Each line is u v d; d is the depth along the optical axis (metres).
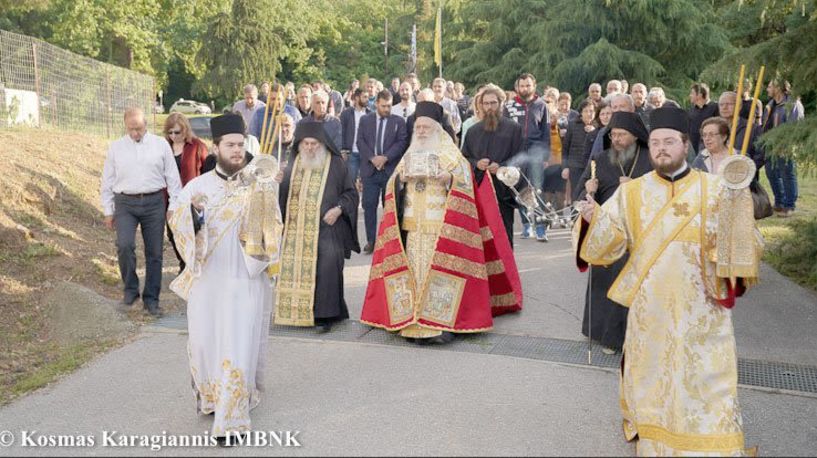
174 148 8.24
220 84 40.19
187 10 36.88
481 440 4.62
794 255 9.04
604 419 4.92
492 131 7.95
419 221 6.56
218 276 4.75
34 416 5.07
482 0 36.19
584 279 8.59
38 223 9.44
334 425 4.86
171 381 5.66
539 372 5.75
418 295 6.46
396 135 10.00
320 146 6.95
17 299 7.60
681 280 4.20
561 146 11.02
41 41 16.25
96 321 6.99
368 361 6.04
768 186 16.25
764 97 15.52
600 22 27.47
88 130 18.25
